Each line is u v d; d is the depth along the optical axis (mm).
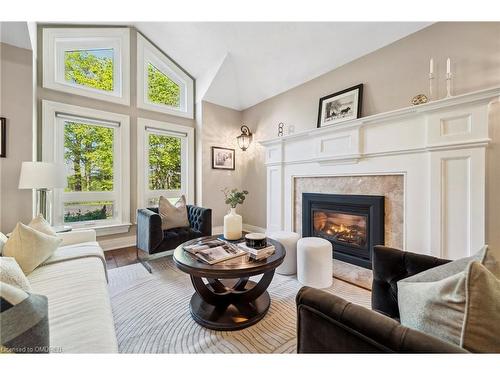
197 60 3828
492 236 1830
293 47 2990
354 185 2604
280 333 1470
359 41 2570
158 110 3742
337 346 727
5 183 2254
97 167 3221
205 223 2814
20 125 2316
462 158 1832
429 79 2162
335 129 2660
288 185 3348
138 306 1781
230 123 4395
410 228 2137
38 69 2787
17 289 757
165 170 3883
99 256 1784
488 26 1869
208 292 1659
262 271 1459
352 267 2543
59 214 2938
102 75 3289
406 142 2146
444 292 698
